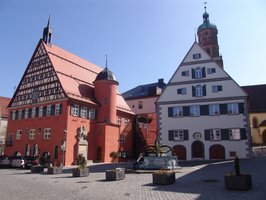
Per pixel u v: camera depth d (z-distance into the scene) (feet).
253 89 198.70
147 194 39.34
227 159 111.65
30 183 54.70
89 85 150.71
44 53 141.69
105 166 103.91
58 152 119.44
